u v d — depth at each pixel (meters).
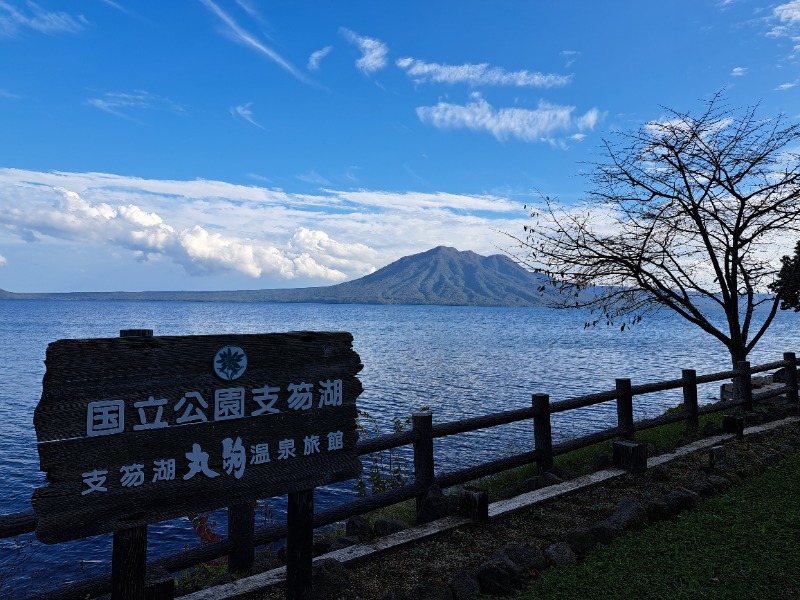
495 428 21.69
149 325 141.00
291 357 3.28
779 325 129.62
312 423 3.36
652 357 57.53
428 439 5.32
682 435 9.01
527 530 5.02
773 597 3.66
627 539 4.67
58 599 3.43
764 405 11.24
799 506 5.31
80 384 2.51
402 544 4.61
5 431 24.33
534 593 3.80
